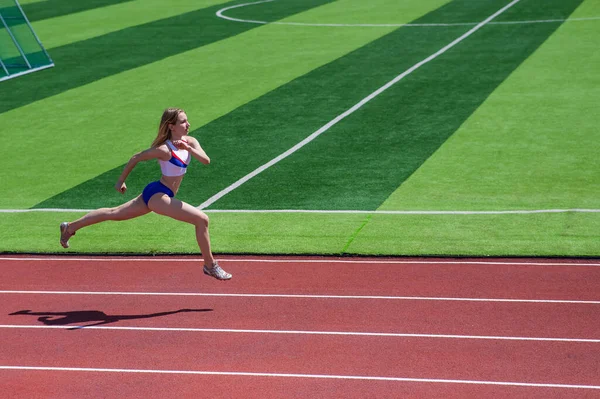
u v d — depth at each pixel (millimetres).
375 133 30781
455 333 14930
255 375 13555
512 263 18547
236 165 27453
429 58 43375
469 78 38844
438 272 18078
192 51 47781
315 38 50156
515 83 37562
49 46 50844
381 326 15320
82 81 41625
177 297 17062
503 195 23688
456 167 26531
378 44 47562
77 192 25594
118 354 14477
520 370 13492
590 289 16844
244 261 19156
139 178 26812
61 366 14102
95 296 17297
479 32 49875
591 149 27938
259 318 15844
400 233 20750
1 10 45188
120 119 34438
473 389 12922
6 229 22234
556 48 44438
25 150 30734
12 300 17203
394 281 17594
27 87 40938
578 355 13961
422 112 33469
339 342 14688
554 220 21391
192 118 33875
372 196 23891
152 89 39250
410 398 12688
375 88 37625
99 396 13016
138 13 62438
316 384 13203
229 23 56656
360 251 19500
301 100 36031
